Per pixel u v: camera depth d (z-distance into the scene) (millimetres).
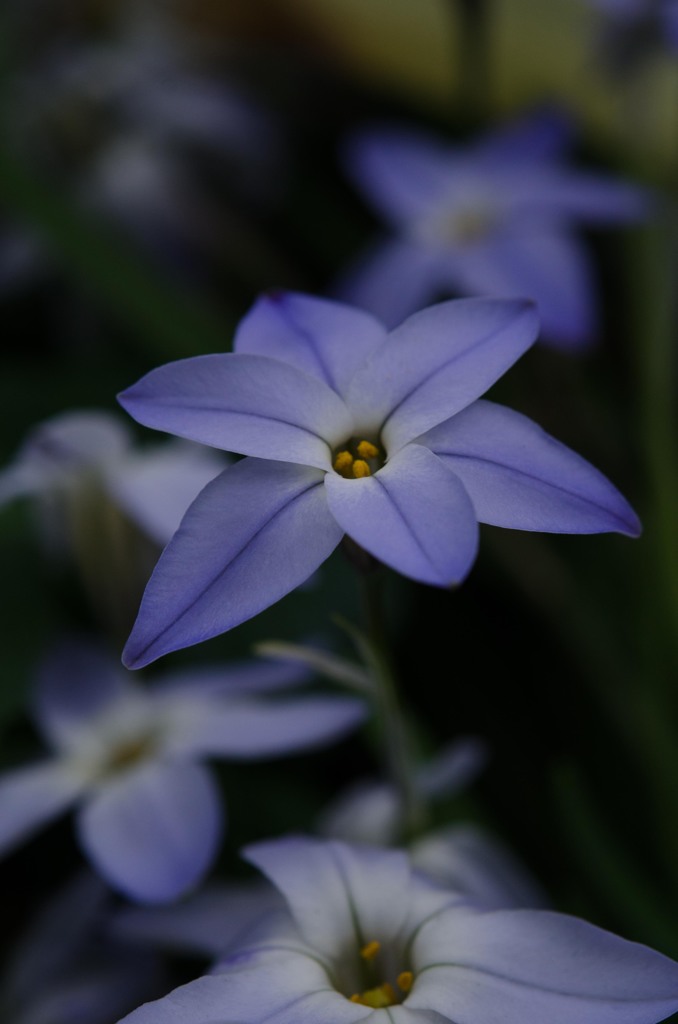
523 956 229
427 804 271
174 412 225
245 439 225
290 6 490
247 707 274
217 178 430
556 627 311
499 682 315
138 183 415
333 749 306
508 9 451
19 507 311
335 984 234
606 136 411
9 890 302
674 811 281
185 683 281
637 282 339
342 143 442
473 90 396
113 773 271
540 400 347
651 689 287
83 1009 277
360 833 265
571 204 328
